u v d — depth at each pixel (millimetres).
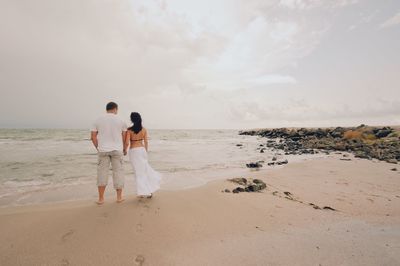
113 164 5008
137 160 5082
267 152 19422
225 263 3027
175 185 7648
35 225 3801
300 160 14156
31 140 29859
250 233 3910
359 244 3576
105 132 4832
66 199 6016
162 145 27359
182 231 3865
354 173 9531
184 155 16891
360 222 4496
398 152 15773
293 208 5238
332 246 3506
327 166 11273
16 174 9148
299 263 3043
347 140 25906
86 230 3693
